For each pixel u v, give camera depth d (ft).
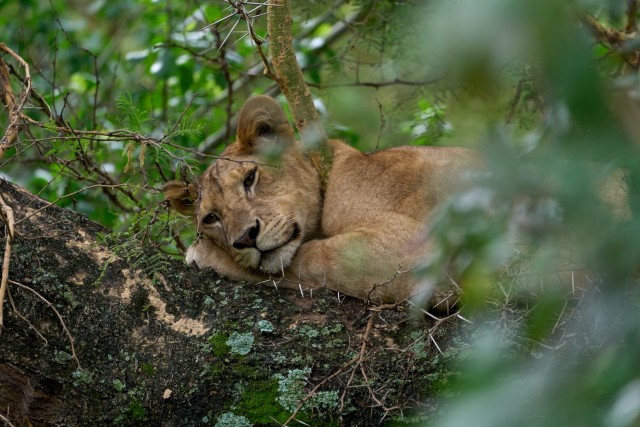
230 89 41.88
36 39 53.31
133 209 35.19
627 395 10.60
